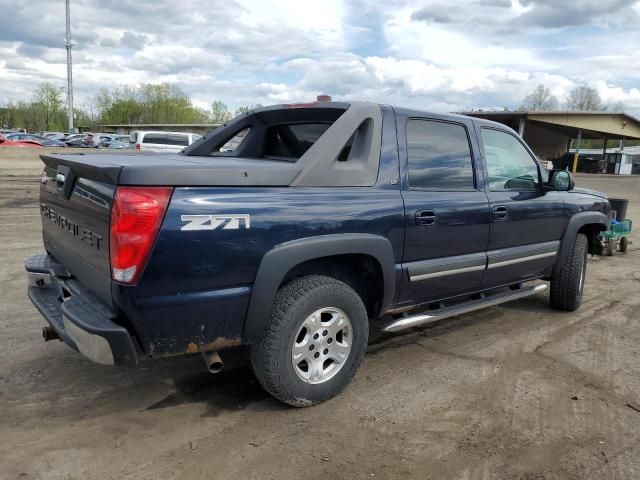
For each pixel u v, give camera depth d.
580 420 3.28
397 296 3.71
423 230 3.70
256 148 4.55
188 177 2.69
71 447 2.83
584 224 5.27
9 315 4.76
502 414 3.33
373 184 3.49
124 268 2.55
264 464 2.75
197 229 2.69
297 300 3.09
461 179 4.11
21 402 3.29
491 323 5.10
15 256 7.00
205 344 2.87
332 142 3.32
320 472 2.69
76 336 2.72
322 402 3.39
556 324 5.11
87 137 43.72
